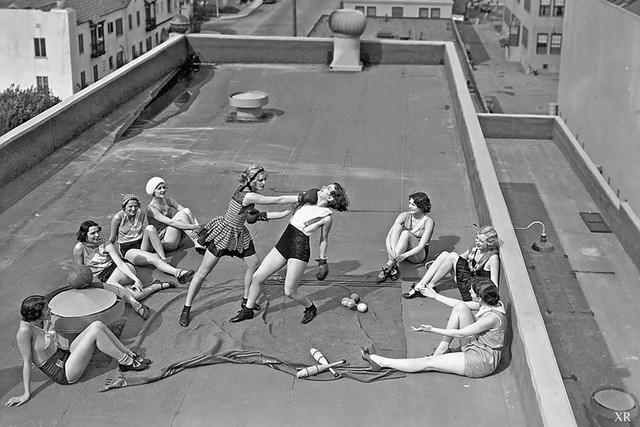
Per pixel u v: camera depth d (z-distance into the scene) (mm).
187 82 19609
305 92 18797
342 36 20562
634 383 16578
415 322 8891
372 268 10117
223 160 14141
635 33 21984
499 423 7355
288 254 8500
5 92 44406
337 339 8539
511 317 8062
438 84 19531
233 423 7387
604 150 24188
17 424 7379
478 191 11758
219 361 8211
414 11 63656
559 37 59625
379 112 17250
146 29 65625
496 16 85312
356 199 12406
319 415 7484
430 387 7816
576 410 15766
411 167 13906
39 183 12734
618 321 18312
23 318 7512
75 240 10883
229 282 9750
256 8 89125
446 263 9281
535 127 27562
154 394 7766
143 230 10266
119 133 15258
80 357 7754
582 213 22797
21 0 51531
